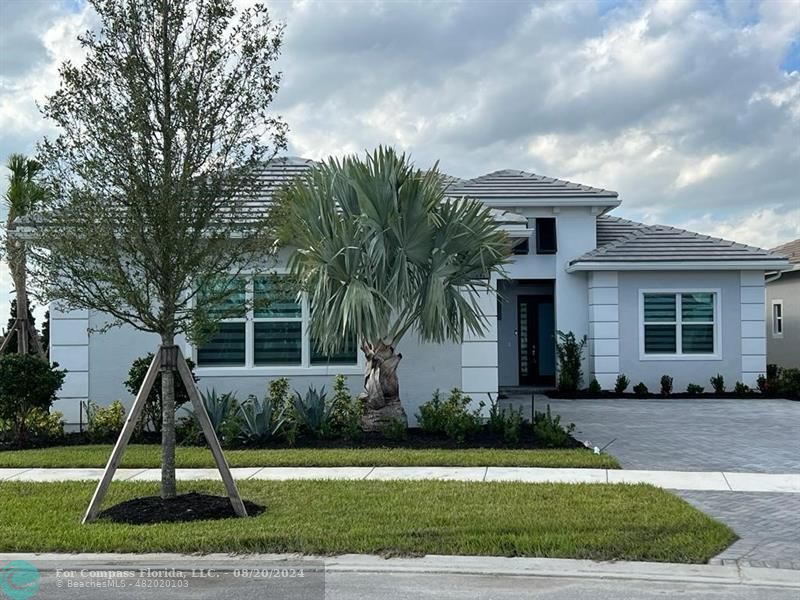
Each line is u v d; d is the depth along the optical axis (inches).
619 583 248.7
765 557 270.2
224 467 324.2
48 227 325.7
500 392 850.1
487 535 289.3
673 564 264.2
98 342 581.3
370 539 285.1
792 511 330.6
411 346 584.7
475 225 504.1
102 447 496.7
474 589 242.7
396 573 258.2
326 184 509.7
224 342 592.7
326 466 429.1
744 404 741.3
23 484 389.1
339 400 538.9
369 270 485.4
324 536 287.7
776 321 1071.0
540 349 919.7
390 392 525.7
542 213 860.6
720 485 380.2
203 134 323.3
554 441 483.2
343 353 593.9
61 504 346.0
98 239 317.4
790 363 1031.0
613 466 422.9
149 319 330.3
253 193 340.8
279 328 593.6
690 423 601.9
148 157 318.0
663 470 416.5
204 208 325.7
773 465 431.2
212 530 296.4
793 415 652.7
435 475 402.3
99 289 327.0
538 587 244.7
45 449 494.0
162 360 334.6
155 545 281.9
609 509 323.0
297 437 510.9
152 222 317.1
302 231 482.9
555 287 857.5
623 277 829.8
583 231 860.6
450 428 506.0
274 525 302.8
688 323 830.5
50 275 325.7
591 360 839.7
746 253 824.3
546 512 319.3
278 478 397.1
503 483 378.3
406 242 492.7
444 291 494.6
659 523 301.4
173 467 342.6
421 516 314.8
